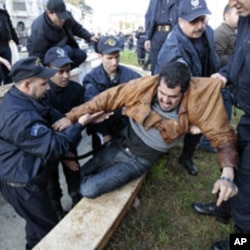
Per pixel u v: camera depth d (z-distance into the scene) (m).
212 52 2.64
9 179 2.12
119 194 2.40
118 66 2.90
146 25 3.72
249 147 1.83
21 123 1.97
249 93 1.82
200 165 3.27
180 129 2.07
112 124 2.91
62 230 2.05
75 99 2.86
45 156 2.06
